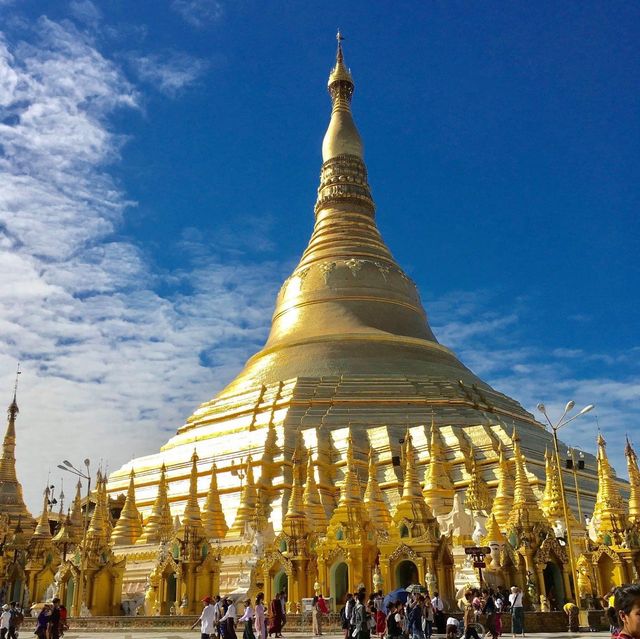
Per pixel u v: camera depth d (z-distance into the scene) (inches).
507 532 2090.3
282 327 3846.0
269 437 3004.4
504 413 3459.6
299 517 2249.0
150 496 3186.5
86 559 2283.5
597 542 2155.5
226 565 2426.2
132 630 1927.9
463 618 1596.9
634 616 352.2
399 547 1913.1
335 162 4357.8
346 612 1371.8
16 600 2760.8
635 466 2337.6
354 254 3986.2
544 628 1691.7
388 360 3474.4
